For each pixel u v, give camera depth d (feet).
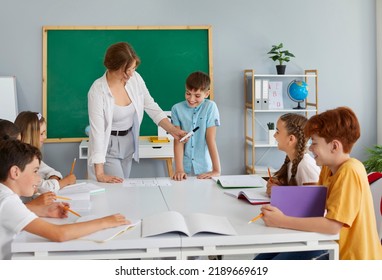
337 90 18.48
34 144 9.23
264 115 18.17
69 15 17.11
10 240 6.23
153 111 11.10
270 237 6.17
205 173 10.47
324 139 6.53
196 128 10.66
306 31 18.17
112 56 9.72
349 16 18.37
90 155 10.41
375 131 18.76
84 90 17.33
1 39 16.89
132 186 9.39
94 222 6.24
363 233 6.36
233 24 17.80
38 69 17.12
